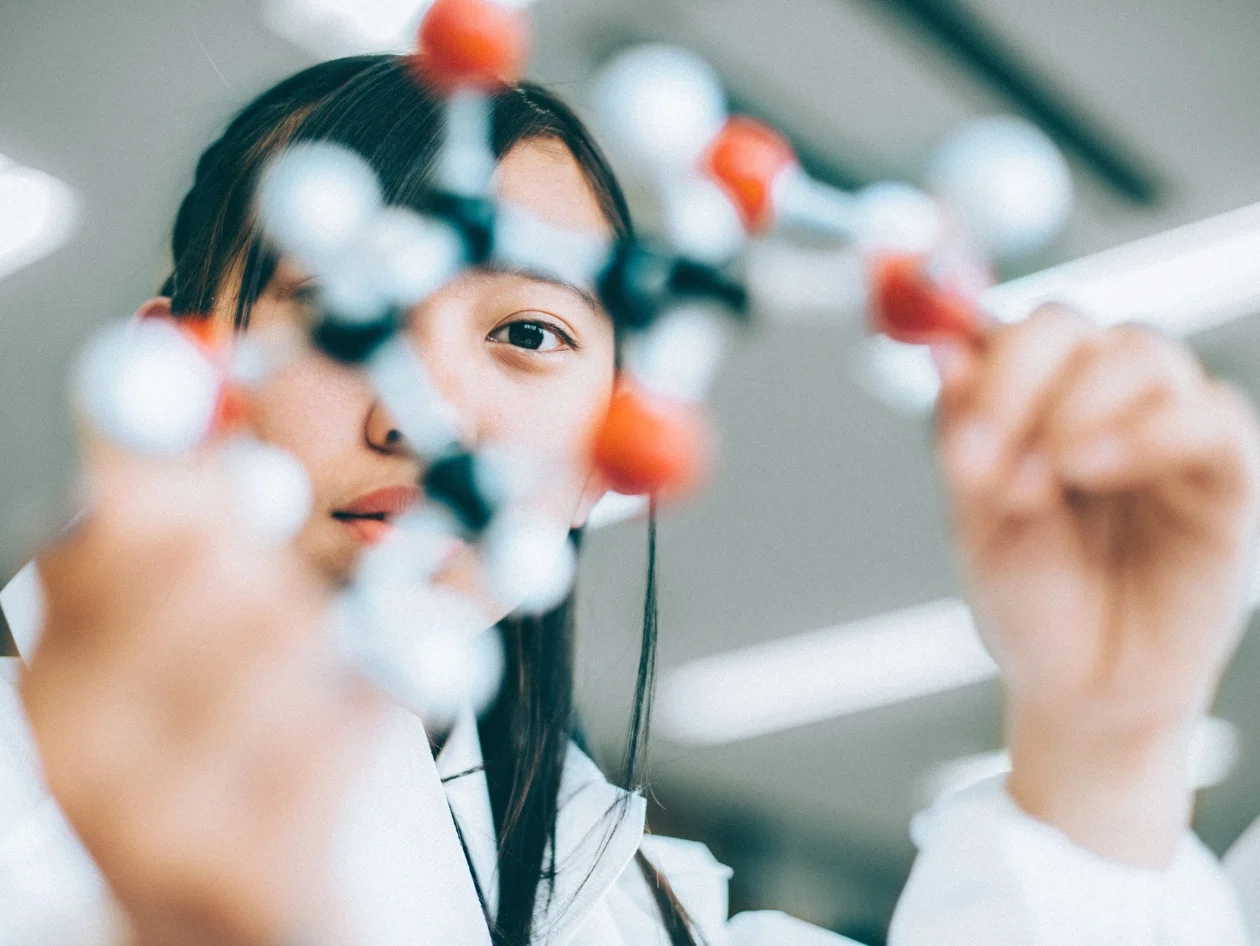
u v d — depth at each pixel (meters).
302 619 0.38
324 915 0.36
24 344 2.40
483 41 0.68
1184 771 0.64
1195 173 2.31
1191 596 0.57
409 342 0.73
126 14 1.99
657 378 0.75
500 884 0.91
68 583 0.36
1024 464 0.55
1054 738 0.63
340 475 0.69
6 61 2.06
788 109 2.16
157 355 0.40
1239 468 0.54
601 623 1.78
